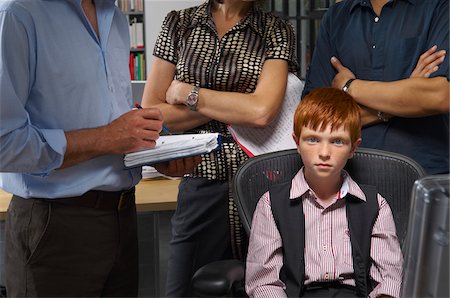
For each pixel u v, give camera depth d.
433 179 0.74
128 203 1.54
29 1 1.31
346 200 1.50
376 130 1.86
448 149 1.83
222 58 1.89
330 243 1.49
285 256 1.47
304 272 1.46
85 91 1.40
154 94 2.02
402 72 1.81
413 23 1.79
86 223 1.43
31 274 1.41
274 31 1.93
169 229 2.44
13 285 1.46
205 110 1.89
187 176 1.96
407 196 1.56
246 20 1.91
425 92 1.72
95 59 1.43
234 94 1.86
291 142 1.94
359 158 1.60
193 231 1.99
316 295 1.47
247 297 1.54
